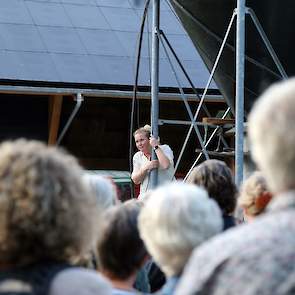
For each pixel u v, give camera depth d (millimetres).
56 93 18469
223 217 5742
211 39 10477
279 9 9391
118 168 21891
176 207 3592
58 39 19938
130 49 20188
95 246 4289
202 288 2570
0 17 20312
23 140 3176
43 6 21094
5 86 18156
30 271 2771
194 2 10016
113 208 4461
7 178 2820
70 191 2875
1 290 2707
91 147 21672
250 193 5574
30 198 2781
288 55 9938
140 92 19109
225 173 5797
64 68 18938
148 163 10547
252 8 9422
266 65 10156
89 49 19875
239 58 8727
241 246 2537
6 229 2773
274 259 2453
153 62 10516
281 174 2578
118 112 21703
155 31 10523
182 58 20359
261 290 2428
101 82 18797
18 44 19391
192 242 3559
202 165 5871
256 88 10547
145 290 5762
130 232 4219
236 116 8719
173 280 3635
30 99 20781
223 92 11398
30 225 2770
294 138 2535
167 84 19391
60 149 3195
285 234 2498
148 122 21500
